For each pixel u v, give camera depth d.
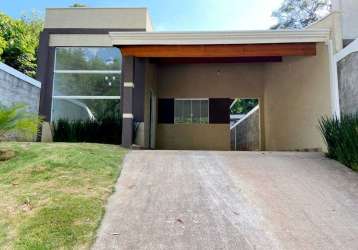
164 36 7.80
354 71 6.41
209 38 7.81
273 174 5.29
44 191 4.10
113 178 4.86
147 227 3.30
